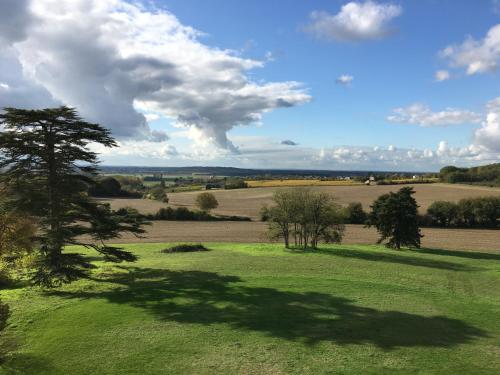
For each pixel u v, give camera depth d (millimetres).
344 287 25734
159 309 20781
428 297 24141
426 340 16938
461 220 70188
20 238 29609
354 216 75000
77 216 27688
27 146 25312
